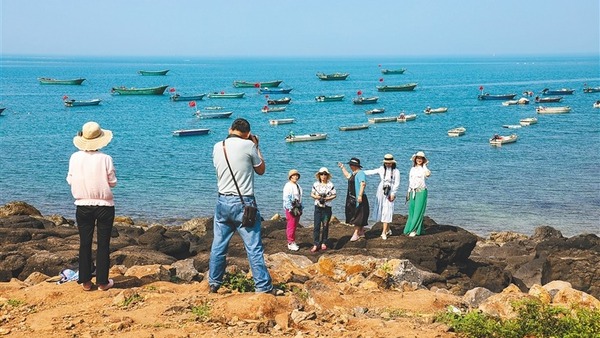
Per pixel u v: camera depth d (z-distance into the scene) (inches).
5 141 2230.6
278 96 4640.8
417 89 5428.2
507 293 345.7
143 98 4431.6
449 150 2048.5
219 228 329.7
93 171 337.7
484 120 2989.7
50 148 2053.4
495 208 1234.6
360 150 2076.8
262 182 1476.4
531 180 1505.9
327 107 3769.7
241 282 340.5
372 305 333.4
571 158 1838.1
